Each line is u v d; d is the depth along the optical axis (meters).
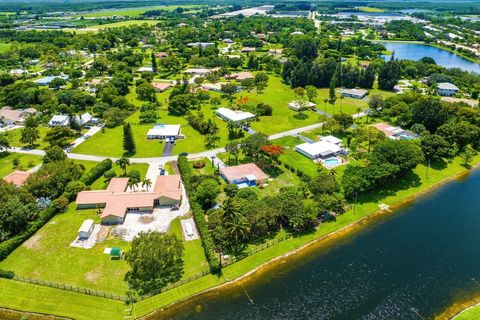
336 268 74.69
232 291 68.56
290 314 64.06
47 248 77.56
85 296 66.12
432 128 140.50
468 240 84.06
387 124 148.00
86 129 145.75
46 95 174.12
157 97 190.38
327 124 138.38
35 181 92.38
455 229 87.94
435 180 110.31
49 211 87.19
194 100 174.00
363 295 68.25
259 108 161.88
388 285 70.62
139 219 88.06
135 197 92.56
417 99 162.62
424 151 115.81
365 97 196.00
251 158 120.25
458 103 155.50
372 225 88.88
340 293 68.56
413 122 145.00
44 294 66.31
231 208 78.56
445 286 70.56
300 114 165.62
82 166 110.44
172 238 72.31
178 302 66.06
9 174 105.62
